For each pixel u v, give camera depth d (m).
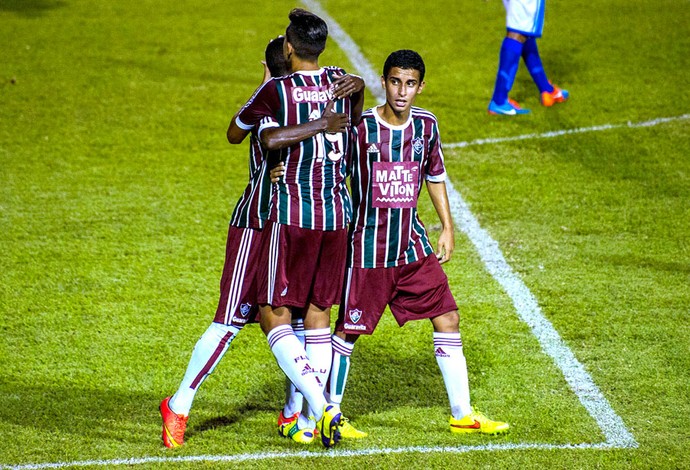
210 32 42.22
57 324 18.89
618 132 29.19
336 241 13.69
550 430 14.73
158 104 33.38
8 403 15.74
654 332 18.03
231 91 34.66
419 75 13.63
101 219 24.39
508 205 24.81
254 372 16.94
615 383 16.27
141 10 46.41
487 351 17.58
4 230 23.72
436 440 14.42
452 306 14.54
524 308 19.31
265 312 13.82
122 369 17.03
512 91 33.47
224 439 14.58
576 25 40.47
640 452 13.99
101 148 29.55
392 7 45.38
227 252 14.06
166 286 20.67
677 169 26.48
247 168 27.98
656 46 37.19
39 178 27.22
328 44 40.06
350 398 16.03
